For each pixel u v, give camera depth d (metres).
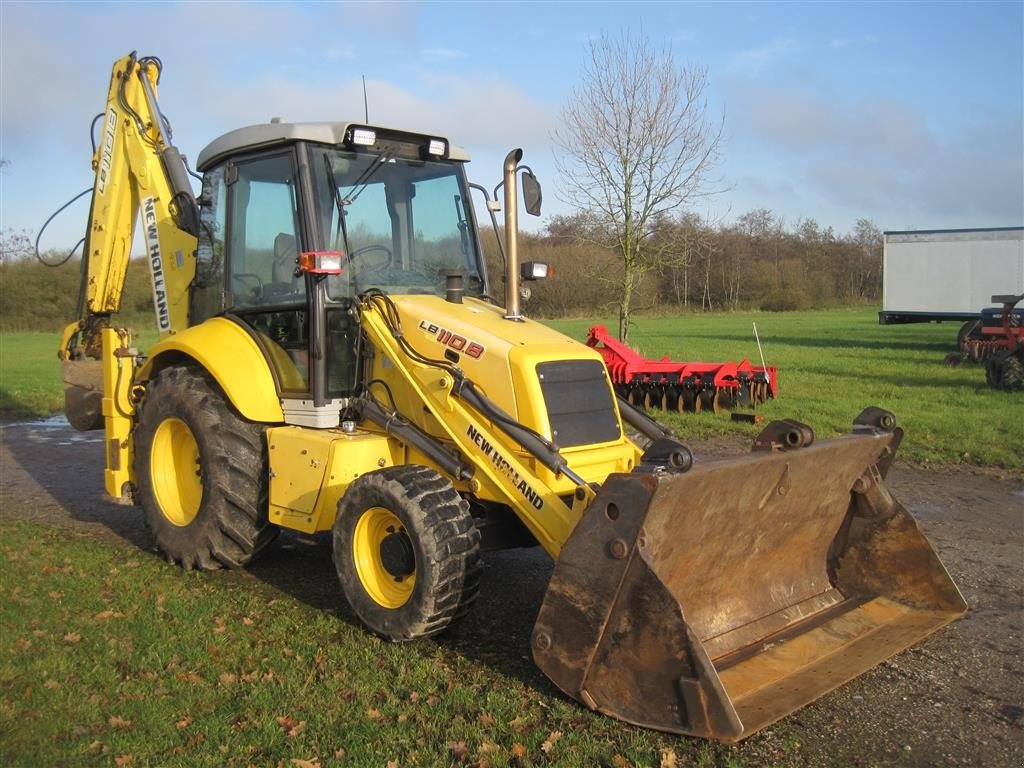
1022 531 7.55
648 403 14.25
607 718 4.25
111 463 7.32
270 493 6.01
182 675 4.69
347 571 5.27
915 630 5.05
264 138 6.02
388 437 5.68
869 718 4.38
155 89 7.64
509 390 5.07
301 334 5.99
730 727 3.77
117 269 7.99
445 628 5.05
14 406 16.14
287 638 5.20
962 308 28.52
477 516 5.57
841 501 5.35
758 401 14.23
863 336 32.59
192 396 6.29
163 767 3.82
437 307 5.70
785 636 4.87
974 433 11.32
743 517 4.63
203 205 6.91
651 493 3.94
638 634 4.02
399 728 4.16
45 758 3.87
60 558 6.69
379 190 6.17
